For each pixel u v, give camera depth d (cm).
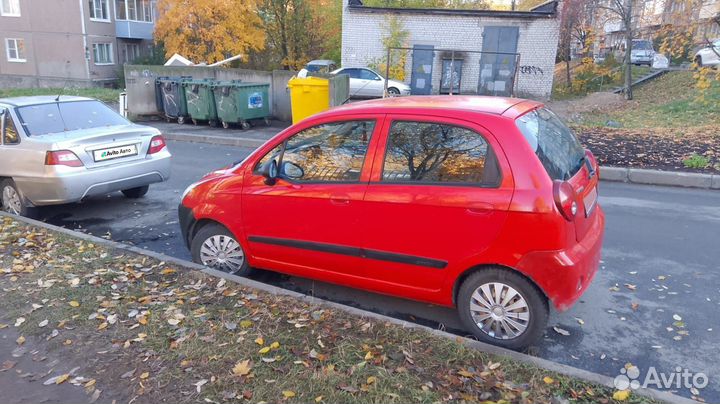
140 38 4122
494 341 381
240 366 330
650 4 1805
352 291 482
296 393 307
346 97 1502
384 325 375
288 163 439
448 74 2264
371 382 314
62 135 670
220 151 1198
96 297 431
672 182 860
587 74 2483
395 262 399
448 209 369
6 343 371
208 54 3297
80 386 323
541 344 388
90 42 3722
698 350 379
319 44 3762
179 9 3186
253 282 448
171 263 498
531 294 362
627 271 514
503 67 2212
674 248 573
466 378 316
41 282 457
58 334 379
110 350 358
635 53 3142
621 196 789
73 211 739
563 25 2380
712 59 2280
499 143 359
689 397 326
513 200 351
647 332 404
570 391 303
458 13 2192
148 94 1616
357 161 408
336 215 414
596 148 1055
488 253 363
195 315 397
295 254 446
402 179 390
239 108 1423
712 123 1333
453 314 440
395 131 395
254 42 3362
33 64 3709
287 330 374
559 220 345
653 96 1945
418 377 318
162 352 353
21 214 688
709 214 695
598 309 440
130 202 782
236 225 471
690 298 458
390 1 3212
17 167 662
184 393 312
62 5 3625
